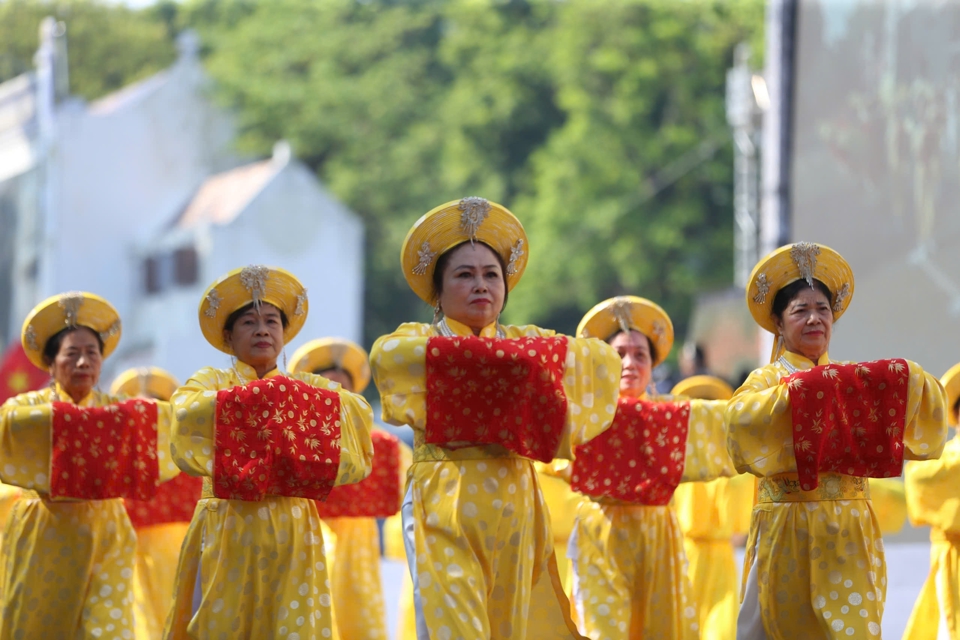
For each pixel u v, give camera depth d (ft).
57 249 252.83
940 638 57.36
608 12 289.74
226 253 251.19
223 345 51.93
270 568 47.42
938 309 103.65
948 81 102.01
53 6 293.02
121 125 267.59
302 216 262.26
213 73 296.30
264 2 324.80
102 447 55.62
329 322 265.13
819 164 121.90
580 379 46.26
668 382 118.42
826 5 120.47
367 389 269.85
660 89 285.23
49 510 55.57
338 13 324.19
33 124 257.34
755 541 48.52
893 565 100.78
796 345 49.60
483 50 311.88
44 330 58.44
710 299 157.58
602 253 270.67
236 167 286.66
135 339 259.39
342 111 301.43
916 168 106.52
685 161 273.13
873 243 113.19
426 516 44.70
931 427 47.29
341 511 64.90
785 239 127.03
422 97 310.86
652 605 55.93
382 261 288.10
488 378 44.39
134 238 263.49
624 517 56.18
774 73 128.16
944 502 56.90
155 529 67.77
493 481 44.55
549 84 300.61
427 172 295.28
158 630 66.33
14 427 54.80
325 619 48.26
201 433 47.44
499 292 46.96
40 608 55.11
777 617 47.19
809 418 45.93
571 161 278.05
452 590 43.21
